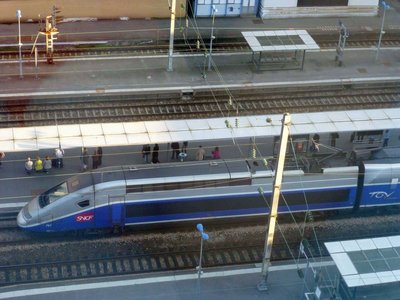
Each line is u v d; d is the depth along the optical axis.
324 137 52.12
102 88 58.47
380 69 63.97
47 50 60.41
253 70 62.28
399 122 50.62
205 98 58.78
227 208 47.03
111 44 63.97
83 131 47.72
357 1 70.75
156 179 45.09
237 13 69.25
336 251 39.69
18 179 49.38
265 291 42.50
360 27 69.75
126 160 51.34
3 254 44.19
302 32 62.53
